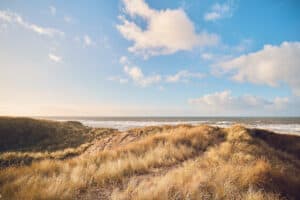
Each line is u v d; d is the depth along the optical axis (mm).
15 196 3857
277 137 15430
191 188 4070
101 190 4578
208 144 10555
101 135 29125
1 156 11211
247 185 4406
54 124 31969
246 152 8328
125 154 8320
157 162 6969
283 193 4457
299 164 9586
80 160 7609
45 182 4633
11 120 27531
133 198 3836
